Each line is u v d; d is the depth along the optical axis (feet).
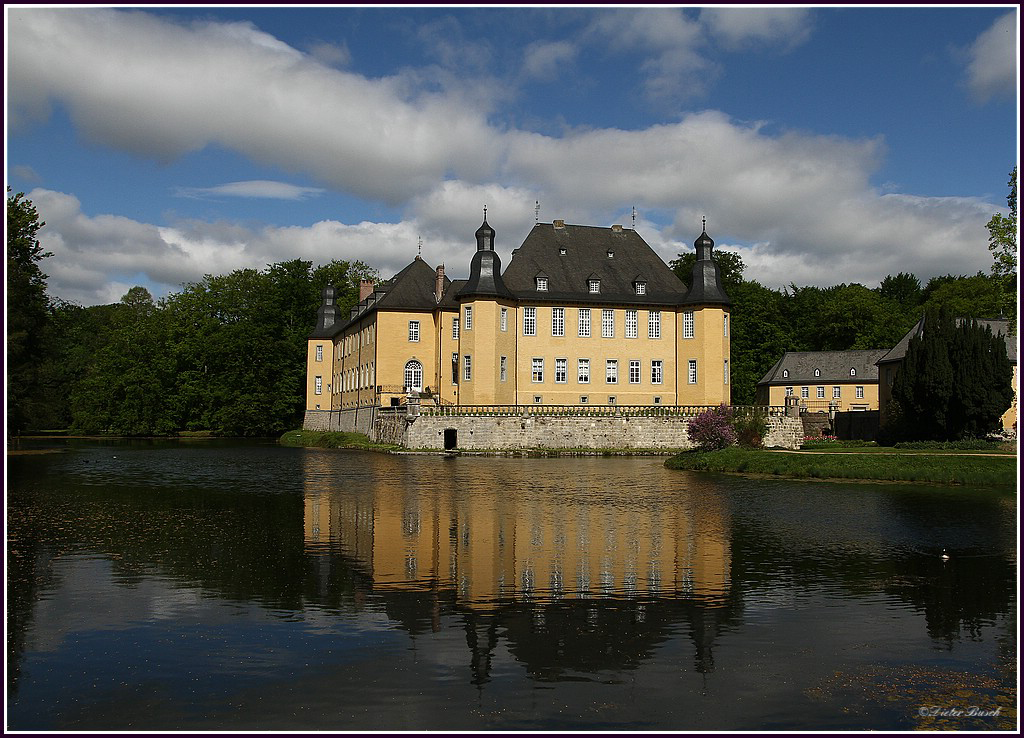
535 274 253.44
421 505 101.04
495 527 84.17
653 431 222.69
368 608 53.11
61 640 46.42
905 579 61.21
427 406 214.48
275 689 39.55
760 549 72.54
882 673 41.96
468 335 238.48
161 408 340.39
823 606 53.93
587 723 36.17
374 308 253.85
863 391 314.35
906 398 179.73
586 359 252.62
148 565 65.51
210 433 354.13
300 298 358.43
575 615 51.72
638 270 264.31
